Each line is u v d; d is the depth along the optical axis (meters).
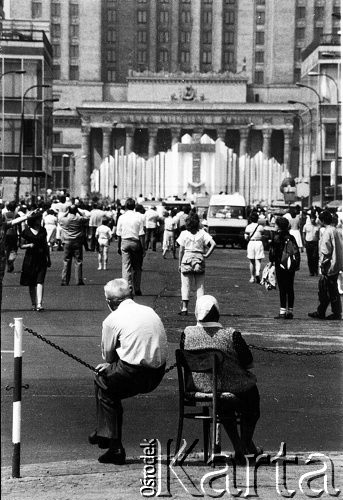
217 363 16.91
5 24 160.88
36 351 29.59
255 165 164.25
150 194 166.75
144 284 52.44
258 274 54.59
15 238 59.06
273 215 97.06
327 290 38.34
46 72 159.12
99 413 17.73
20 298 43.97
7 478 16.27
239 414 17.44
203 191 161.75
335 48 169.75
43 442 19.22
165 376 26.41
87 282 52.12
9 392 23.81
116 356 17.80
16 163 152.00
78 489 15.35
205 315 17.53
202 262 38.34
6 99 152.00
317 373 26.81
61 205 78.62
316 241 61.66
